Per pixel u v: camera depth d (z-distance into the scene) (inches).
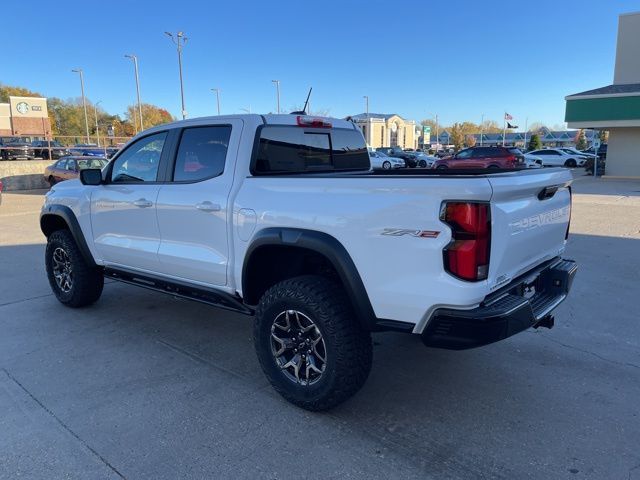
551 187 130.0
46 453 112.1
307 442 116.9
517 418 127.1
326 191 121.1
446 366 157.8
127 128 3585.1
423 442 116.9
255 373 152.9
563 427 122.7
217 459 110.4
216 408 132.0
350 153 181.5
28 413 128.9
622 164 1029.8
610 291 232.7
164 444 115.8
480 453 112.5
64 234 205.8
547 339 177.8
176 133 162.7
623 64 1039.6
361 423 125.1
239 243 139.8
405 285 109.0
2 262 303.9
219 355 166.1
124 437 118.5
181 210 154.9
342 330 119.8
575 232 386.3
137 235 173.8
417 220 105.8
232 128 147.6
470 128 4539.9
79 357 163.9
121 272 186.2
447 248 102.9
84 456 111.1
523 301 110.5
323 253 119.6
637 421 125.0
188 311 211.0
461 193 100.3
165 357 164.2
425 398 137.7
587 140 3152.1
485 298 107.0
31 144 1326.3
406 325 111.6
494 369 155.3
